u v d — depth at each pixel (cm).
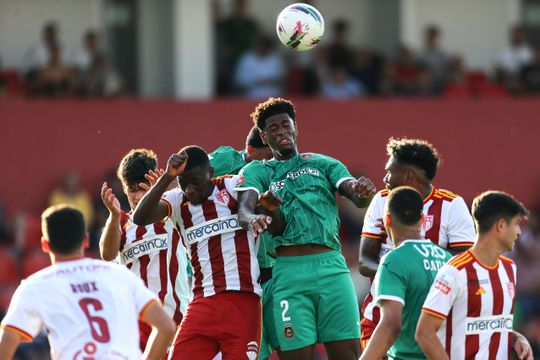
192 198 3039
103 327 2494
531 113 6675
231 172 3344
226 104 6512
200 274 3062
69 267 2541
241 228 3044
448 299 2617
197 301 3061
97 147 6431
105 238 3089
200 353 3047
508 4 7725
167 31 7262
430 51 7094
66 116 6431
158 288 3247
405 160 2948
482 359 2648
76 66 6688
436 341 2611
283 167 3103
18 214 6256
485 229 2652
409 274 2681
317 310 3048
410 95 6819
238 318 3025
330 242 3056
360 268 3050
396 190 2745
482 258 2655
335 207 3089
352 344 3044
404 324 2712
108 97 6644
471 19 7719
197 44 7125
